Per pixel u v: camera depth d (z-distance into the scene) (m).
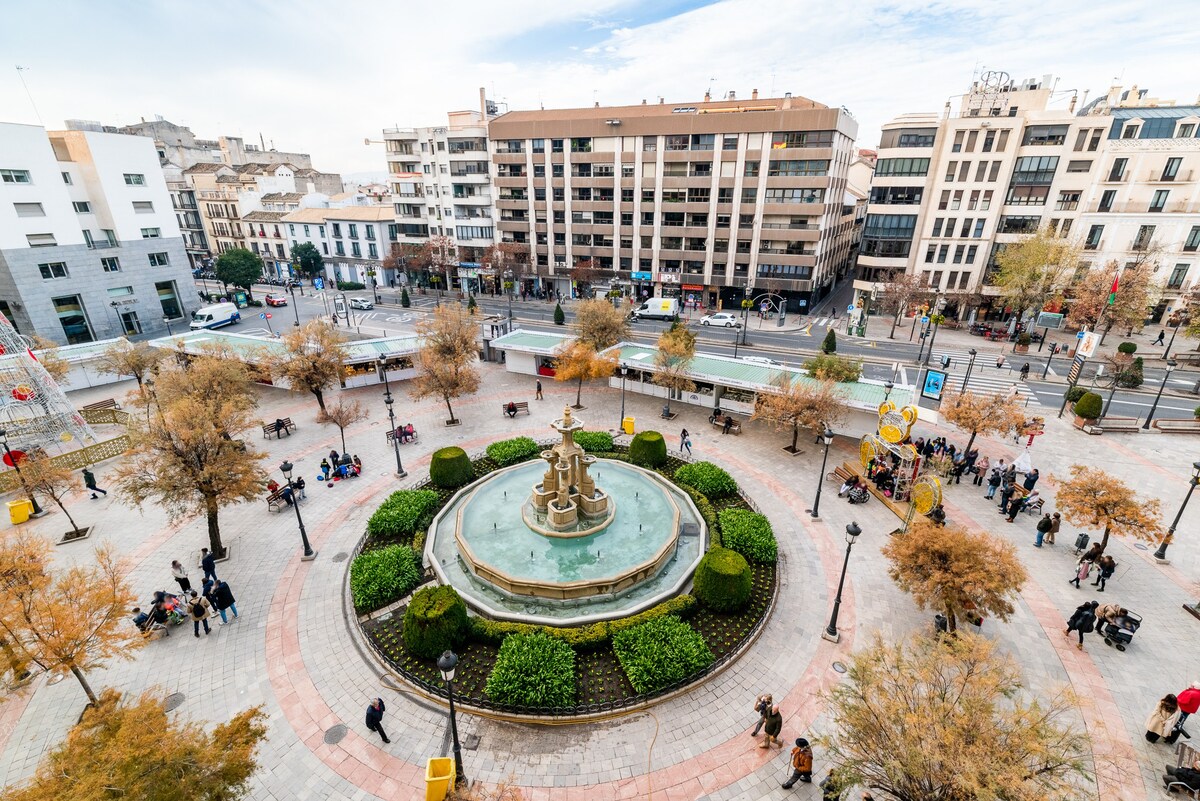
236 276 75.06
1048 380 44.47
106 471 30.84
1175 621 19.22
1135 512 19.62
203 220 103.19
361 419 37.31
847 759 11.72
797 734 15.41
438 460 27.56
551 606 19.81
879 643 13.67
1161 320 58.28
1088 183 56.56
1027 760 11.16
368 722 14.98
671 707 16.27
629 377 42.59
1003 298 60.72
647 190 68.31
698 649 17.22
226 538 24.47
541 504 24.45
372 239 89.00
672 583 21.02
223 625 19.53
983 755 10.33
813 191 61.28
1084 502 20.55
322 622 19.64
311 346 36.44
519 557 21.92
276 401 40.97
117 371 40.19
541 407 39.41
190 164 112.12
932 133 60.12
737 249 66.94
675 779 14.27
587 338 44.59
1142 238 55.91
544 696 15.84
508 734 15.52
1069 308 54.78
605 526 23.69
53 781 10.68
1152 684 16.73
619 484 27.62
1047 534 23.34
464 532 23.59
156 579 21.97
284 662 17.97
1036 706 11.81
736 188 64.25
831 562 22.48
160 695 16.72
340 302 69.19
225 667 17.78
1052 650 18.00
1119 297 48.56
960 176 60.06
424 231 86.12
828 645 18.39
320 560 22.94
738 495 26.77
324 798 13.91
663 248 70.38
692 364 39.25
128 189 56.97
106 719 11.96
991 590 16.20
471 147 77.12
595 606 19.84
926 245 63.47
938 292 63.59
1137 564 22.20
